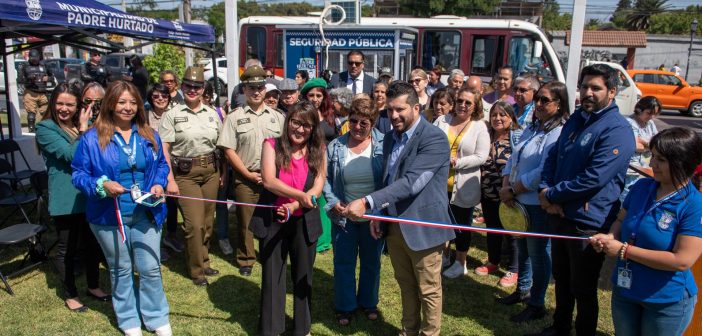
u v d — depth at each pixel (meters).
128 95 3.17
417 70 5.91
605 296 4.30
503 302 4.15
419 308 3.37
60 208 3.67
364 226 3.66
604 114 2.95
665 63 35.44
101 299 4.05
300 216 3.32
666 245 2.33
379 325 3.80
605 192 2.97
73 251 3.85
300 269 3.38
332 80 6.98
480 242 5.64
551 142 3.48
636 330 2.56
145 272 3.39
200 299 4.14
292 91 5.00
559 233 3.18
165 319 3.55
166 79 5.38
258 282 4.50
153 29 6.25
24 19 4.31
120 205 3.22
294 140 3.24
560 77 11.85
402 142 3.07
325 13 9.10
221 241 5.20
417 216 3.04
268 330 3.38
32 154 7.64
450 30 12.22
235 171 4.52
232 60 9.18
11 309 3.88
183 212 4.33
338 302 3.80
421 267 3.09
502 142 4.48
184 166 4.30
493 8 28.17
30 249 4.63
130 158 3.24
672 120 18.23
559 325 3.50
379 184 3.47
